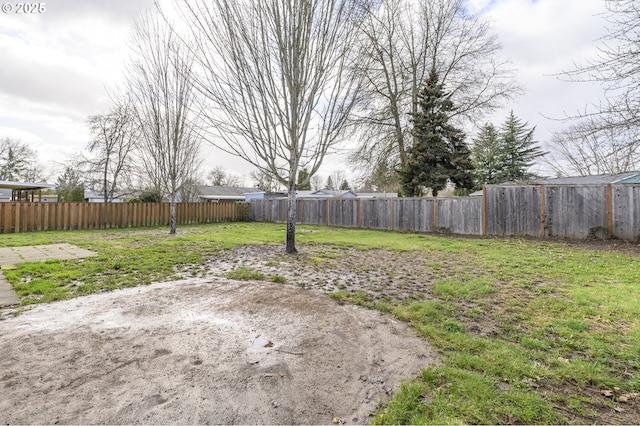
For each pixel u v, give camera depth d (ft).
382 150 53.01
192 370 6.89
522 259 19.83
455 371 6.86
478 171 79.41
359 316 10.45
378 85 51.98
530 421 5.37
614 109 18.04
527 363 7.22
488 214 33.19
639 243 25.44
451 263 18.86
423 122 45.39
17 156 83.05
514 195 31.94
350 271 16.79
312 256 21.13
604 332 8.89
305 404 5.87
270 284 14.15
